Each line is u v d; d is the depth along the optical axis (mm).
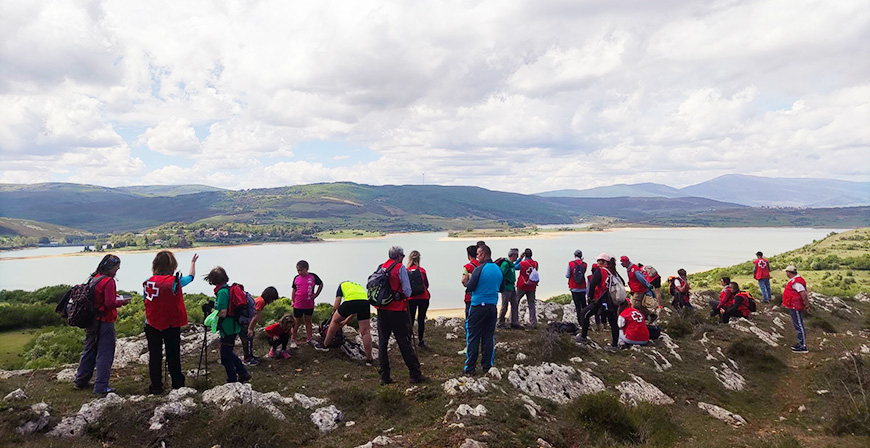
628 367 10445
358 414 7402
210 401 7082
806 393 10117
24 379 8125
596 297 11781
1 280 154000
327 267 160375
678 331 14336
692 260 157500
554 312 17078
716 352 12500
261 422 6488
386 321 8547
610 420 7355
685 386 9961
